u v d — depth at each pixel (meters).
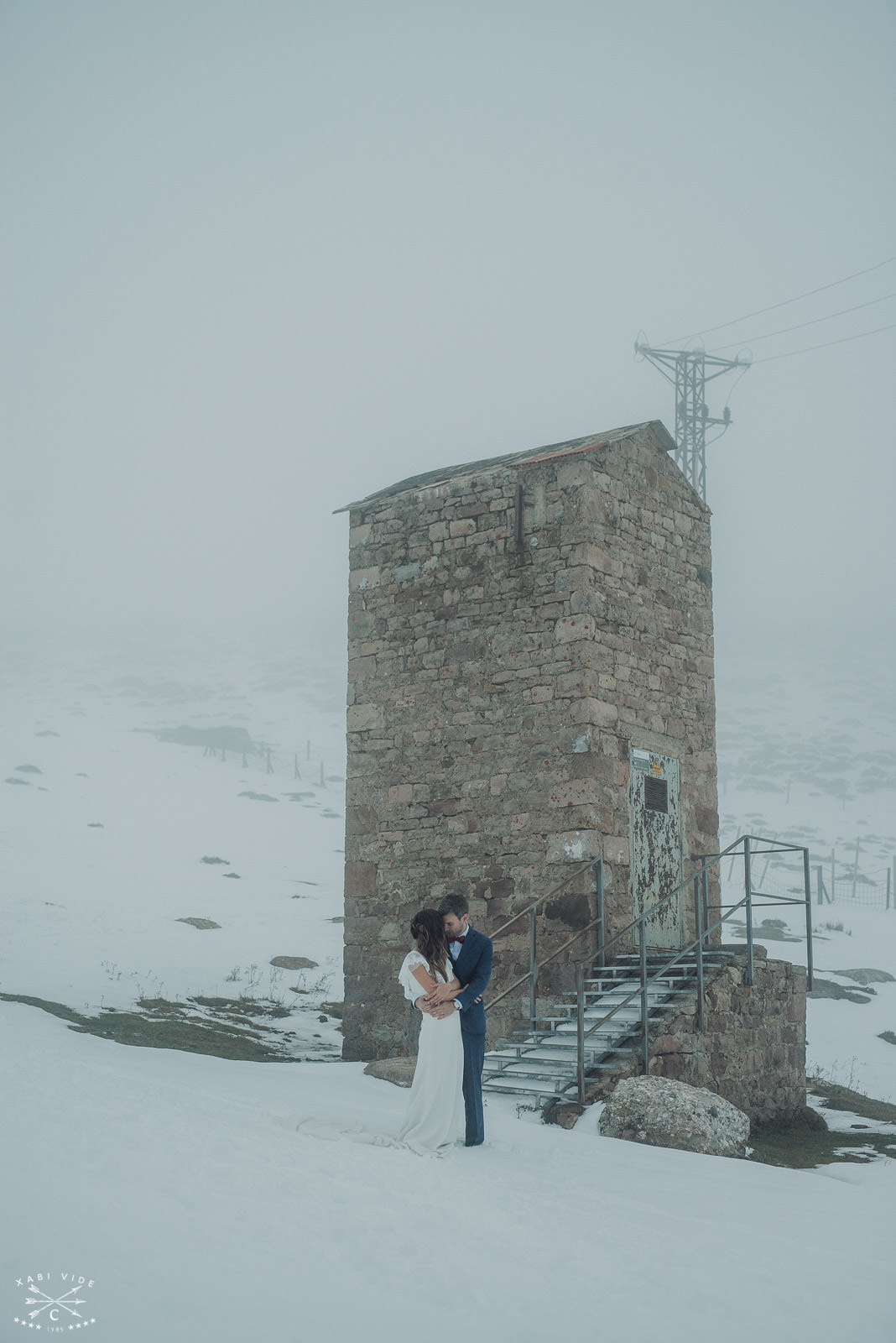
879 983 23.23
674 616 14.20
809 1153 10.26
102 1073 8.20
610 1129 9.19
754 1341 4.04
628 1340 3.93
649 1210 5.96
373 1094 10.16
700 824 14.07
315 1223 4.81
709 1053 11.48
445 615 13.93
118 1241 4.26
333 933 24.12
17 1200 4.55
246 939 22.45
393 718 14.17
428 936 7.65
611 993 11.70
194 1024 14.47
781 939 27.50
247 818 42.28
